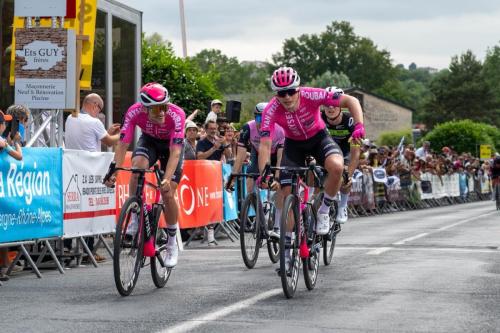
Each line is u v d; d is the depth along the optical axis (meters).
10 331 5.43
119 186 10.45
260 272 8.56
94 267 9.46
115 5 14.95
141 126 7.54
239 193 14.27
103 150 14.20
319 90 7.54
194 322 5.62
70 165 9.21
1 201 8.03
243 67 162.00
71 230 9.25
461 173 34.59
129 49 15.81
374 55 120.81
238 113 14.12
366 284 7.43
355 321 5.64
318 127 7.75
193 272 8.59
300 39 122.75
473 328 5.39
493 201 36.06
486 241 11.92
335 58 121.44
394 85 122.38
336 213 9.05
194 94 25.12
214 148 13.56
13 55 11.52
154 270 7.31
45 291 7.34
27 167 8.44
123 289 6.86
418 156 28.70
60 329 5.46
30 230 8.49
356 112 7.49
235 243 12.70
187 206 11.96
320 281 7.70
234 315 5.89
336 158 7.67
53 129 10.21
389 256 9.82
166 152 7.79
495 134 72.88
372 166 23.55
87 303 6.56
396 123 86.19
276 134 9.76
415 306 6.23
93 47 12.80
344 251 10.51
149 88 7.23
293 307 6.23
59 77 10.05
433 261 9.23
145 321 5.70
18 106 9.38
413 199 26.92
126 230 6.89
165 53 24.92
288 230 6.76
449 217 19.97
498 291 6.96
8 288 7.59
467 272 8.20
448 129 70.00
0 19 12.65
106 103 14.62
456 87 111.69
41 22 11.80
